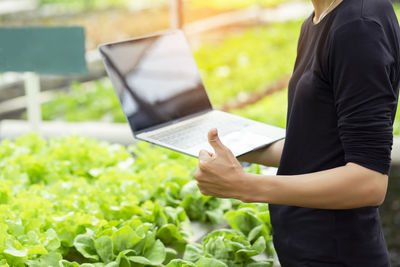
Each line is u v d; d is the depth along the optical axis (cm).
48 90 679
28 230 181
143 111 160
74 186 229
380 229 129
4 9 846
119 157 284
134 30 810
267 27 849
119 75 161
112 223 188
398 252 306
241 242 184
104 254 173
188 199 219
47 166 261
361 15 105
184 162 275
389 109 105
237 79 656
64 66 339
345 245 122
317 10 119
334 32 107
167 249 190
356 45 104
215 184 113
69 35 334
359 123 104
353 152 106
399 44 114
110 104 588
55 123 456
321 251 123
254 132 158
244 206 219
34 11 866
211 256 174
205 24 857
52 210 203
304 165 122
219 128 161
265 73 669
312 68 115
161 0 897
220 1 873
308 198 109
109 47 163
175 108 169
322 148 118
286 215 129
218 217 214
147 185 231
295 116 120
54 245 172
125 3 910
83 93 625
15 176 246
